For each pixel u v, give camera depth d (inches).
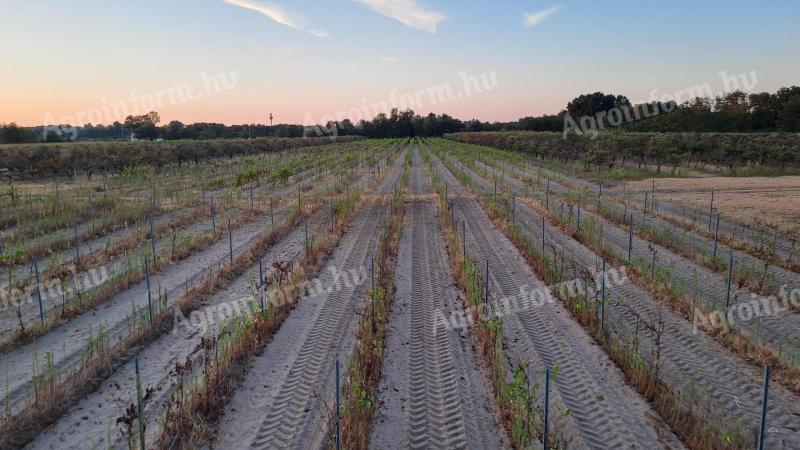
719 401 235.1
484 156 1628.9
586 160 1307.8
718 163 1243.8
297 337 308.5
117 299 363.3
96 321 325.7
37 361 271.4
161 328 308.2
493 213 677.3
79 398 236.1
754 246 475.2
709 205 682.8
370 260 472.7
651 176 1072.8
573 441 207.3
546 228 603.5
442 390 250.1
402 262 470.3
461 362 278.1
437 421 224.4
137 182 947.3
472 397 244.1
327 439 208.5
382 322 319.6
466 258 436.1
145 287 387.9
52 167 1048.8
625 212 620.4
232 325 316.8
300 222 633.0
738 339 288.7
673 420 218.4
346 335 311.3
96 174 1143.6
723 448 196.1
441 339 306.2
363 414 216.8
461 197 849.5
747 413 225.6
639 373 247.6
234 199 781.9
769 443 204.4
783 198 716.7
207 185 928.3
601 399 239.3
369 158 1547.7
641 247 505.0
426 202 805.9
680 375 259.4
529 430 201.5
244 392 246.2
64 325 319.0
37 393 226.7
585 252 493.7
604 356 282.4
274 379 258.8
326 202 779.4
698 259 446.9
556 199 799.1
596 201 746.8
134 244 502.3
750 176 1047.0
